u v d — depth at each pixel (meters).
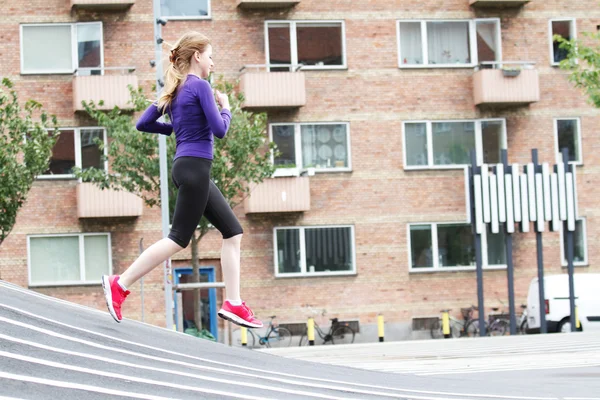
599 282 35.88
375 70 39.56
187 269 38.69
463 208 39.91
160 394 6.68
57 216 37.47
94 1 37.12
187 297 38.69
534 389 9.64
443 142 40.03
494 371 14.63
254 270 38.53
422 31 39.97
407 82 39.78
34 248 37.41
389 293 39.34
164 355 8.91
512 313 34.22
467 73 40.19
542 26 40.69
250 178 32.62
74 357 7.72
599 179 40.84
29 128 29.95
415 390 8.66
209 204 7.59
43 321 9.27
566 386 10.52
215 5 38.62
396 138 39.62
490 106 40.25
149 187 32.31
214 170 31.53
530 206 34.00
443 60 40.12
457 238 40.00
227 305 7.65
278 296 38.66
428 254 39.78
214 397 6.82
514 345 24.28
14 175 29.00
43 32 37.69
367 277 39.25
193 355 9.36
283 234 38.81
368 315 39.19
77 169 32.41
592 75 33.59
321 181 39.09
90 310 12.93
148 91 38.00
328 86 39.25
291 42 39.06
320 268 38.97
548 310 35.62
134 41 38.09
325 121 39.16
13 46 37.47
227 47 38.66
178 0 38.50
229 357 9.82
